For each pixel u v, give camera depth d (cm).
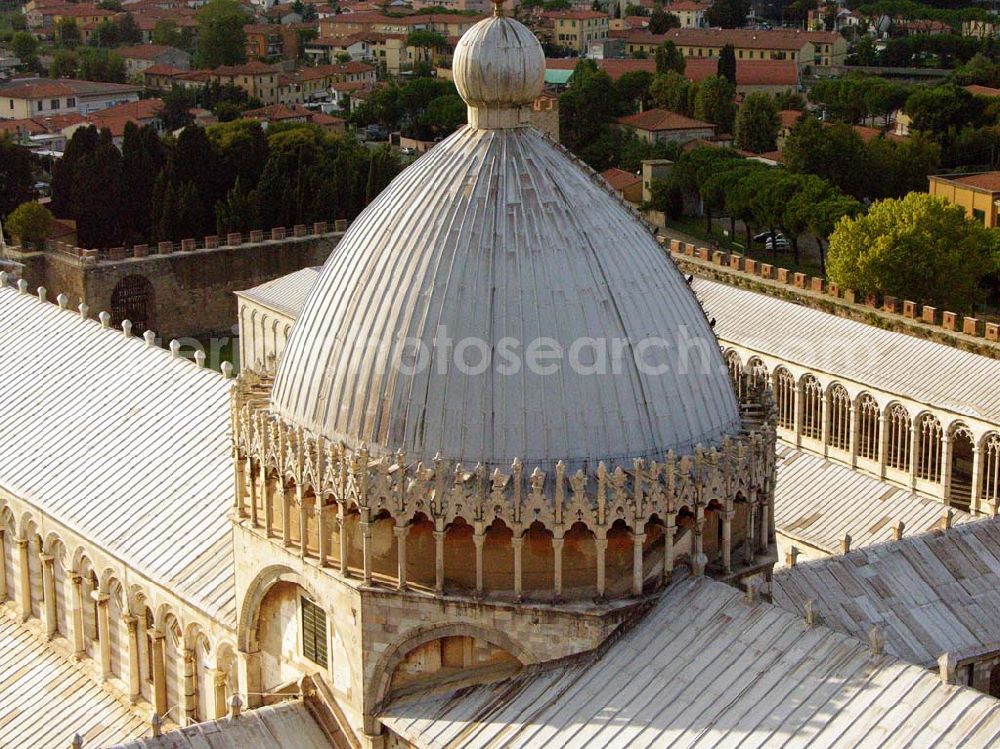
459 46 5138
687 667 4600
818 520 9831
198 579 6172
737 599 4750
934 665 5794
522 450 4778
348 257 5197
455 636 4875
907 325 15888
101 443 7419
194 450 7094
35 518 7212
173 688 6450
